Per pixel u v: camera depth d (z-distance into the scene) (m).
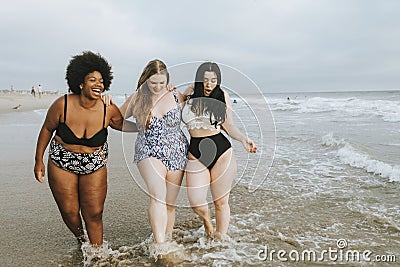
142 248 3.31
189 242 3.48
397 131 11.47
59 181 2.93
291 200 4.81
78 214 3.15
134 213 4.25
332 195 5.04
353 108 21.94
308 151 8.56
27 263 3.04
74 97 2.84
